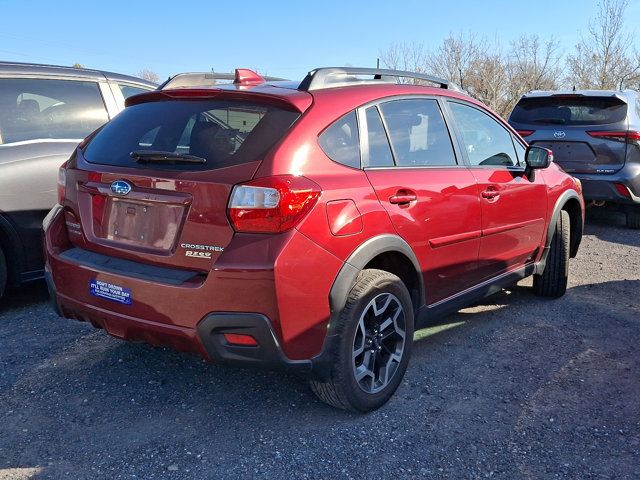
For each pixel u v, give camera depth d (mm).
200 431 3055
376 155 3322
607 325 4613
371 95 3418
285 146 2850
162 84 3871
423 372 3764
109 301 3012
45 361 3832
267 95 3027
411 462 2816
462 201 3801
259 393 3461
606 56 26797
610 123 7750
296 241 2705
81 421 3127
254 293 2654
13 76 4875
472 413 3266
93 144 3410
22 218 4680
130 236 3018
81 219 3221
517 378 3691
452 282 3881
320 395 3148
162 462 2785
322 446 2928
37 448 2875
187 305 2740
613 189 7766
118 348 4043
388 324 3271
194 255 2781
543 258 4980
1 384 3506
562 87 27500
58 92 5145
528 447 2947
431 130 3840
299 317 2762
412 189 3400
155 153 2957
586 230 8500
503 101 26875
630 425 3158
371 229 3072
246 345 2727
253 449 2896
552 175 5055
